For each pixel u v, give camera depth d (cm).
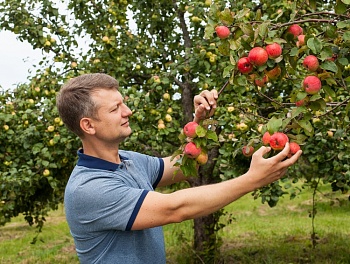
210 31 201
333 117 369
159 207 181
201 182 557
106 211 187
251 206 1181
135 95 464
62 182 544
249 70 189
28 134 480
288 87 512
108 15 551
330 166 467
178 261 598
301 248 666
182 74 525
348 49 201
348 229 814
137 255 196
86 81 202
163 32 625
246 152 200
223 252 670
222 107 436
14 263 717
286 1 395
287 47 195
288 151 171
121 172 203
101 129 200
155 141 477
